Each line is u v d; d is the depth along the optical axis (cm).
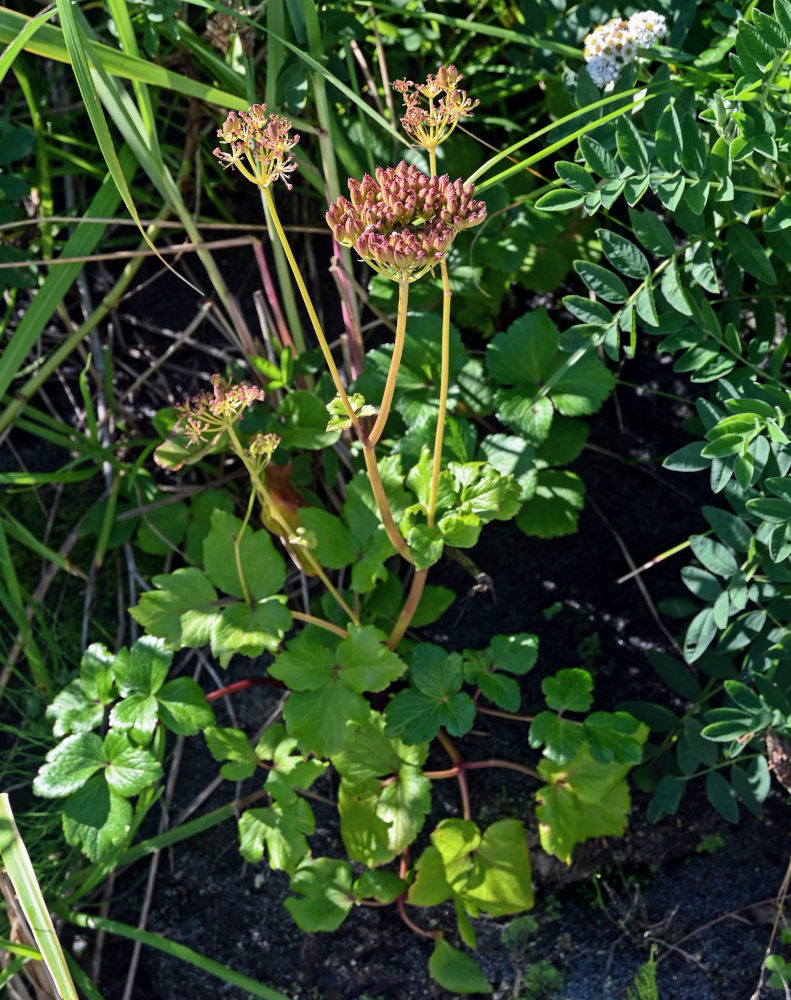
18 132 69
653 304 60
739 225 60
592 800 66
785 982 66
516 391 67
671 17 64
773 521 56
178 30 67
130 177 71
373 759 65
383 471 65
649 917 70
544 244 71
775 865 70
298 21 65
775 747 61
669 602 68
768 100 58
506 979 69
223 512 65
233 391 58
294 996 69
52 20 69
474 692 71
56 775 63
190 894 70
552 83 71
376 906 69
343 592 70
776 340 69
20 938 65
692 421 68
